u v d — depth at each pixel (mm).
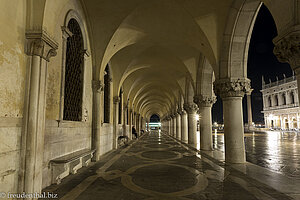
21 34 3943
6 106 3508
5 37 3498
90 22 7941
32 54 4113
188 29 8773
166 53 13156
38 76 4137
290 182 5062
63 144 5719
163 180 5324
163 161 8102
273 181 5168
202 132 11906
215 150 11562
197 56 12305
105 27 8172
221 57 7949
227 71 7816
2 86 3406
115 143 12672
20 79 3906
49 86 4922
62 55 5625
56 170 5016
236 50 7695
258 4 6754
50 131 4980
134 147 13477
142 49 12148
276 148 12914
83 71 7324
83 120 7355
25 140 3926
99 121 8570
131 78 18078
